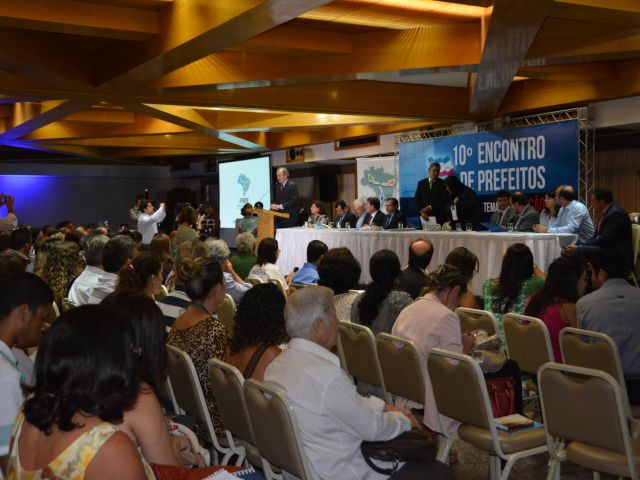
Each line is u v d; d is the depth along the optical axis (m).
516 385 3.20
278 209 12.38
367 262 9.56
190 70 8.01
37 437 1.40
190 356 3.18
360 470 2.39
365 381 3.88
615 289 3.49
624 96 9.58
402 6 6.32
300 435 2.29
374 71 7.55
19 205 22.14
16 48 6.67
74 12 5.95
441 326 3.28
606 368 3.27
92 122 13.07
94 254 4.83
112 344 1.39
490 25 5.70
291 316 2.50
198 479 1.87
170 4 6.13
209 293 3.37
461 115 11.29
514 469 3.75
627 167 11.66
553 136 10.34
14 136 13.59
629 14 5.93
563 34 7.25
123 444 1.33
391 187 13.83
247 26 5.38
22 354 2.59
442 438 3.42
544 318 3.88
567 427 2.62
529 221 8.98
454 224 10.12
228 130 13.01
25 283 2.39
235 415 2.77
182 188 23.00
